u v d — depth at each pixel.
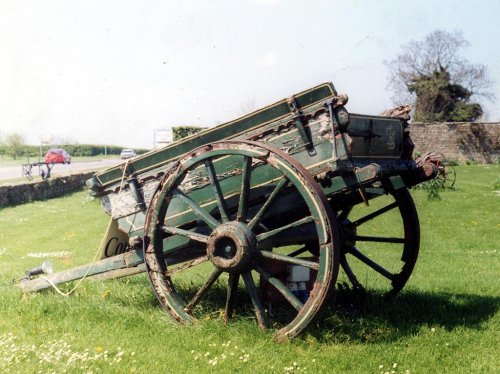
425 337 6.12
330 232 5.50
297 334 5.71
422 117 82.00
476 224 18.52
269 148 5.76
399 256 12.75
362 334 6.19
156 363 5.39
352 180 5.84
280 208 6.35
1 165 59.28
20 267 11.57
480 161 59.88
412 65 83.25
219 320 6.37
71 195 33.91
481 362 5.46
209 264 11.55
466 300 7.78
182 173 6.21
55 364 5.34
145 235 6.43
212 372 5.17
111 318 6.89
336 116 5.76
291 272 6.78
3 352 5.66
